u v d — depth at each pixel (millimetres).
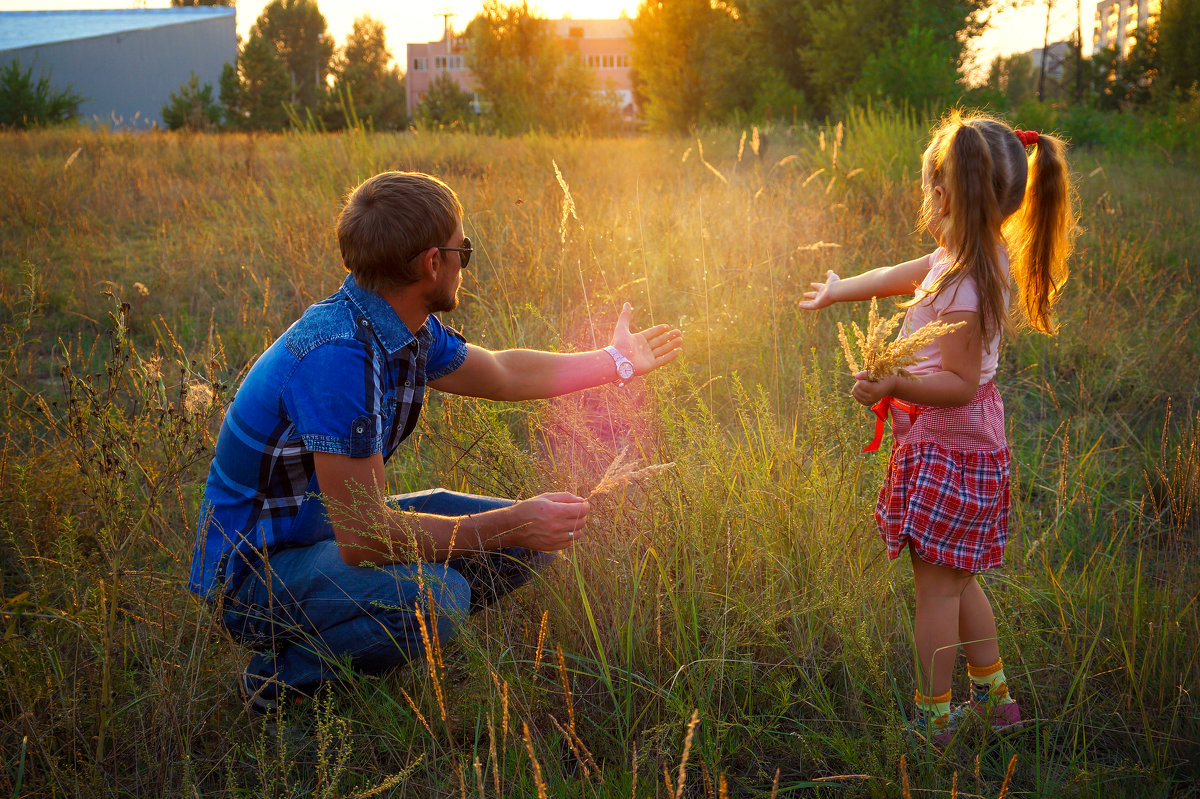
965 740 2039
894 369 1794
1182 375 4098
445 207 1923
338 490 1890
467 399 2838
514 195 6449
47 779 1763
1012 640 2201
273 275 5582
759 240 5445
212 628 2031
